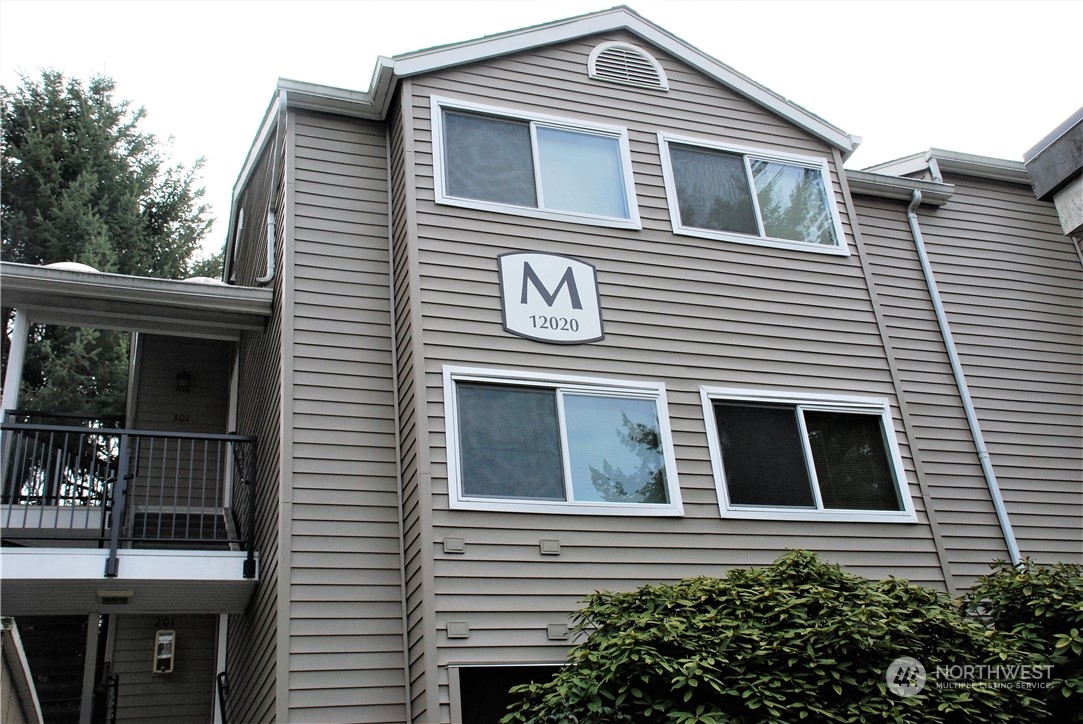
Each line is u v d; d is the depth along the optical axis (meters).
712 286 9.41
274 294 9.52
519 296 8.64
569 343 8.62
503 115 9.50
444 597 7.30
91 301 9.37
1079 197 10.99
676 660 6.23
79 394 19.03
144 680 11.17
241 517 9.86
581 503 8.00
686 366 8.94
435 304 8.35
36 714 8.83
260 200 11.33
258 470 9.29
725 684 6.29
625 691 6.21
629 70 10.23
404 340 8.48
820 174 10.59
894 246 11.37
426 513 7.52
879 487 9.17
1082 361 11.55
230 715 9.89
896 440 9.41
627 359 8.75
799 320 9.60
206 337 10.05
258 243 11.27
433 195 8.85
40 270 9.02
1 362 19.09
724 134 10.32
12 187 21.44
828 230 10.32
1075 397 11.26
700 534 8.26
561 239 9.08
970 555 9.70
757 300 9.54
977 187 12.26
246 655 9.09
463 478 7.79
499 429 8.08
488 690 7.31
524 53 9.91
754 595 6.82
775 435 9.00
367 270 9.05
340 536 7.90
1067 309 11.82
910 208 11.62
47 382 18.83
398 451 8.38
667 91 10.28
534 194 9.23
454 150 9.20
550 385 8.38
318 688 7.32
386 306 8.95
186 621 11.56
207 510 11.95
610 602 7.10
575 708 6.22
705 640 6.41
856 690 6.37
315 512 7.91
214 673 11.30
